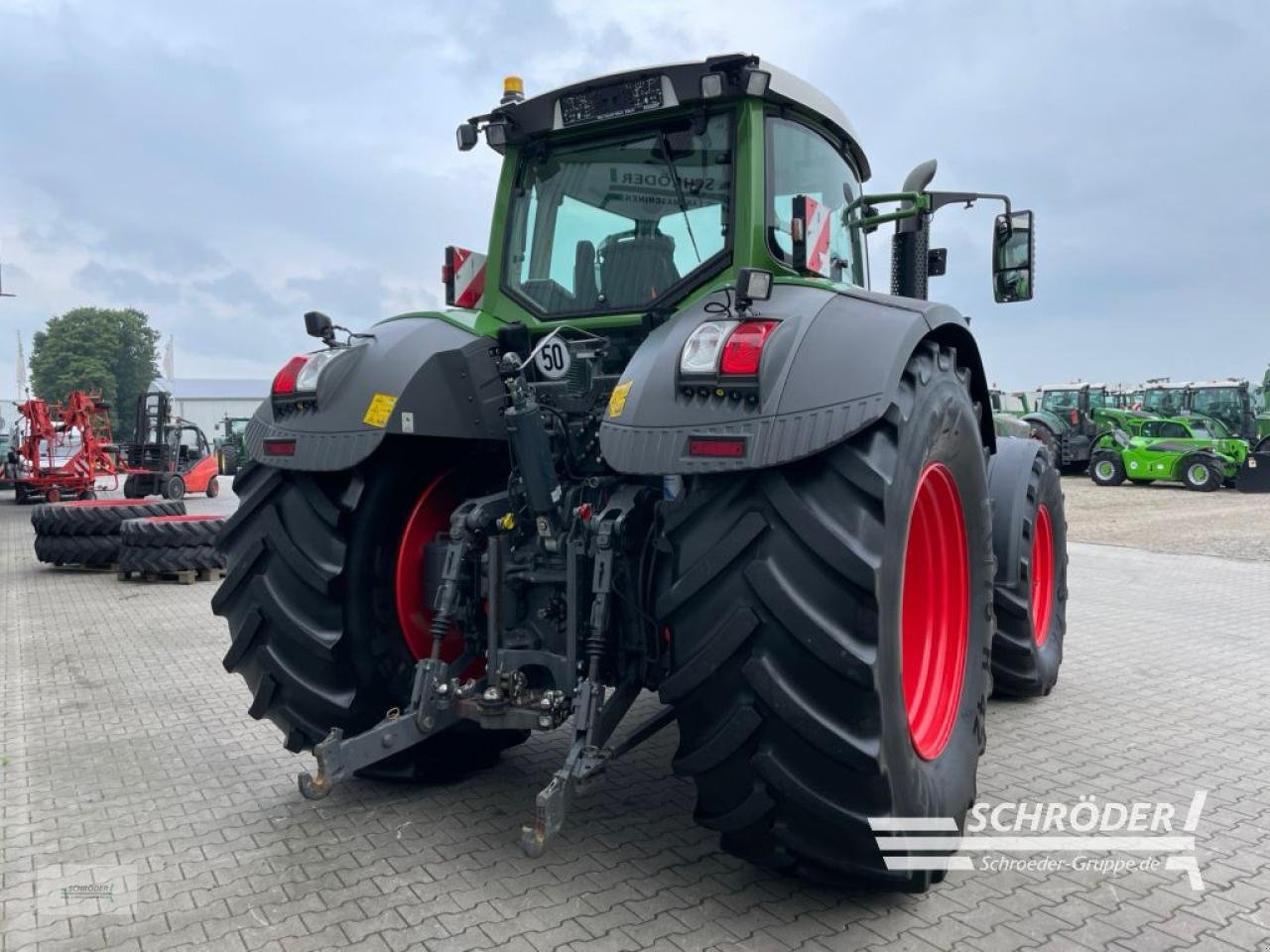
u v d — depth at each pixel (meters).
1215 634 6.23
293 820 3.08
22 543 12.09
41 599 7.74
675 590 2.29
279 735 4.05
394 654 3.09
